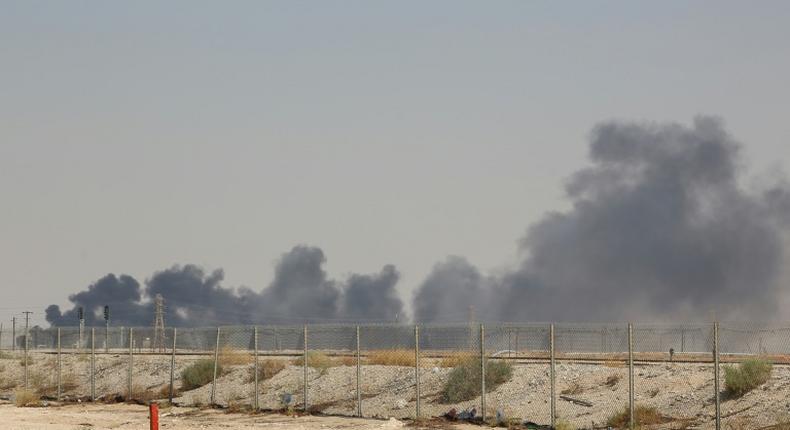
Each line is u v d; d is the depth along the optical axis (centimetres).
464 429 13650
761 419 12444
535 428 13562
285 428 14362
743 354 18238
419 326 16338
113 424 15375
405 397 17238
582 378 16438
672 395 14425
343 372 19750
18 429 14450
